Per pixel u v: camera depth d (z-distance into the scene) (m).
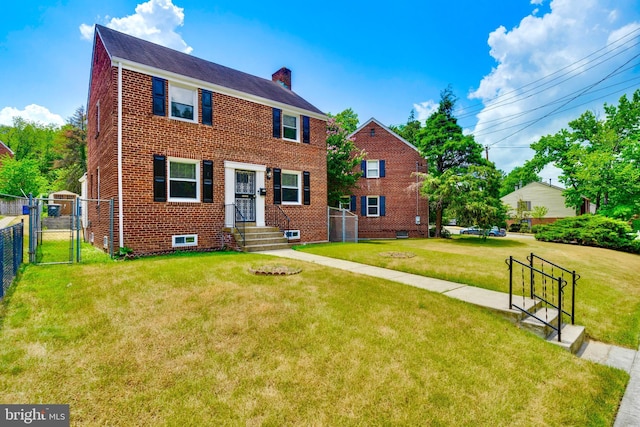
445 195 18.78
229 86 11.28
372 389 2.89
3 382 2.68
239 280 5.98
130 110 8.98
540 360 3.87
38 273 6.20
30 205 7.19
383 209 20.80
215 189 10.66
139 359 3.16
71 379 2.78
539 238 21.05
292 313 4.47
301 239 13.27
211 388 2.78
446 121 22.34
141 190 9.12
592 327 5.67
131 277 5.97
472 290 6.38
